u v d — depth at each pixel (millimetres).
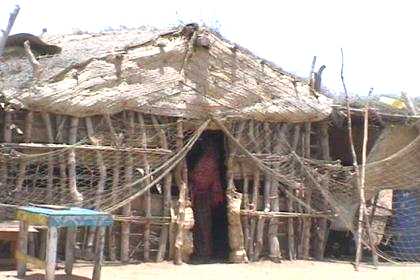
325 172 15773
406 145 16406
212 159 15609
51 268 9930
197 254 15445
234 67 15102
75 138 13219
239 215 14609
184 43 14570
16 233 11695
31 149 12797
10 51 15531
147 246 13867
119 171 13648
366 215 15352
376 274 13773
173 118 14398
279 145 15297
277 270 13664
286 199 15484
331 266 14766
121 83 13758
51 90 12891
